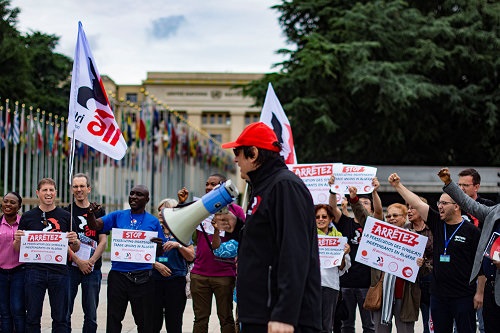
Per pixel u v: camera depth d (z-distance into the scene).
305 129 23.69
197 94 75.12
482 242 6.11
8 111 20.73
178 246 7.67
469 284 6.21
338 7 25.02
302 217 3.82
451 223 6.66
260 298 3.90
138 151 27.27
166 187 30.05
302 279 3.69
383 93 21.30
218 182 7.85
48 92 43.91
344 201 8.40
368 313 8.38
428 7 25.27
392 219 7.93
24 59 37.19
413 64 22.33
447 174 6.37
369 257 7.26
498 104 22.81
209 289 7.57
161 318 7.98
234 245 7.29
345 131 24.12
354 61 21.66
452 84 23.53
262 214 3.93
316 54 21.30
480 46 22.84
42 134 22.86
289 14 26.86
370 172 7.91
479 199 7.69
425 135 23.67
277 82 23.67
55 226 7.65
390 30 22.69
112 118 8.38
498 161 25.02
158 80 75.00
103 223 7.77
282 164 4.13
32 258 7.29
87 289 7.97
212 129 76.50
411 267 7.12
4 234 7.61
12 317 7.67
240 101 74.81
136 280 7.51
